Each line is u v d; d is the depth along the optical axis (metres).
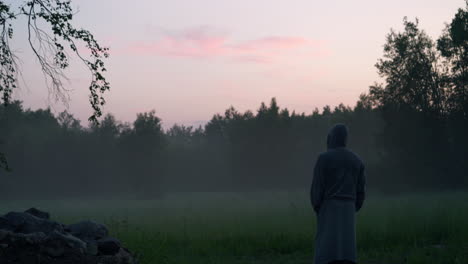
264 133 93.00
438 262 9.45
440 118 53.91
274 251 12.48
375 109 59.31
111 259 6.84
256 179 91.88
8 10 8.59
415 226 14.23
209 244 13.06
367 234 13.33
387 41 57.06
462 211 18.06
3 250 6.02
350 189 5.10
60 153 87.56
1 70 8.92
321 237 5.04
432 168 52.62
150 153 73.12
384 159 58.00
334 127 5.39
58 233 6.52
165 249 9.95
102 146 88.50
